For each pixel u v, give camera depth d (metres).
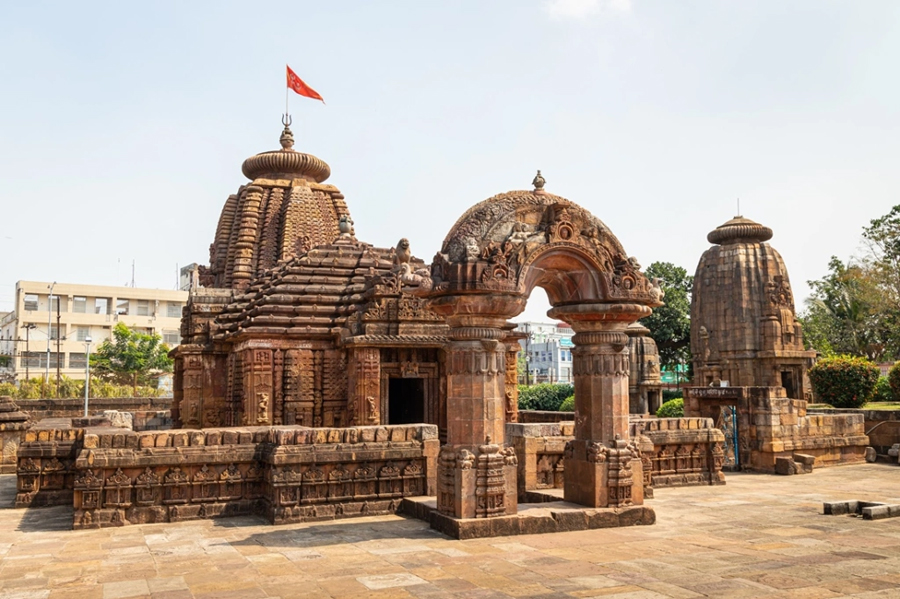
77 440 17.03
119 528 13.46
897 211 51.59
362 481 14.54
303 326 25.58
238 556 11.04
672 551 11.21
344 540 12.11
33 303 82.31
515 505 12.83
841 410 29.39
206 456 14.42
